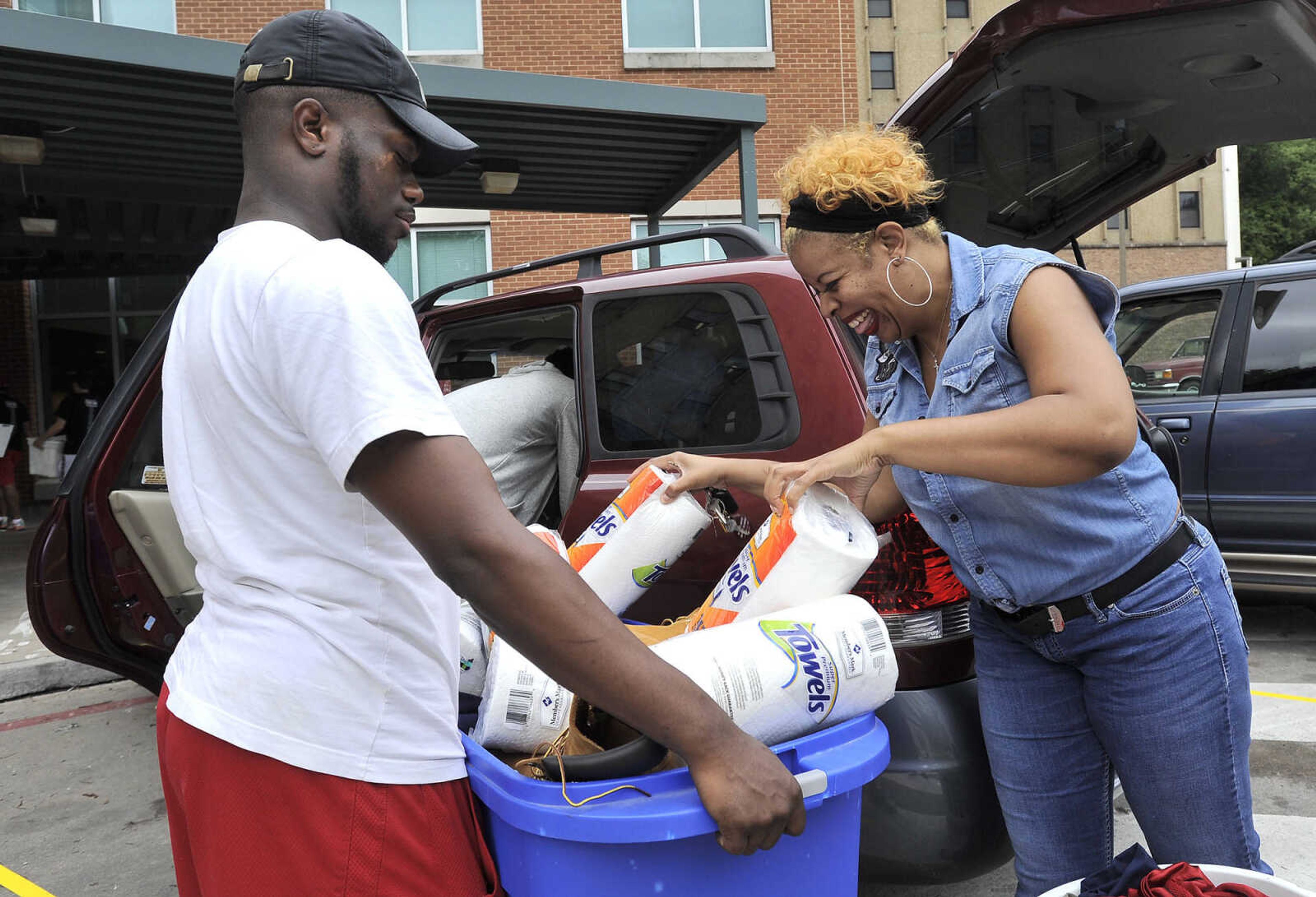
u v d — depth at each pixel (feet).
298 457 3.39
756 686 4.12
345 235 3.89
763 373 7.47
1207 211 95.76
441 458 3.14
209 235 33.01
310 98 3.73
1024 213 10.33
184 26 35.99
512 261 38.81
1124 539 4.67
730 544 7.11
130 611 10.94
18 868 9.82
